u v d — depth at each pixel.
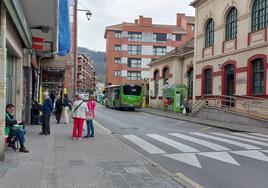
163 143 15.04
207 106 31.73
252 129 22.09
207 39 36.16
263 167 10.16
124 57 95.56
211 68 34.56
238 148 13.74
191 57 42.69
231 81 31.34
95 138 15.84
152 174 8.70
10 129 11.58
